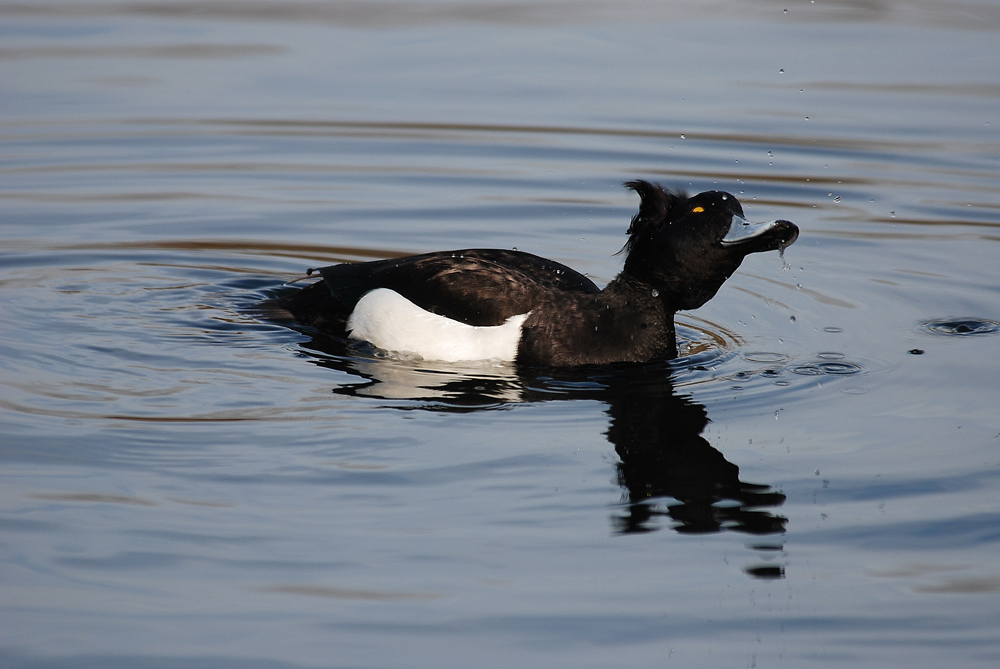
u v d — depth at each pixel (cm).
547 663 621
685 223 1027
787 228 971
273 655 621
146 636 634
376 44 2158
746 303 1252
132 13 2333
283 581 690
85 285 1262
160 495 788
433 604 670
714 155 1669
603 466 848
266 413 930
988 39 2148
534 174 1636
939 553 734
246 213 1503
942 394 990
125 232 1430
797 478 836
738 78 1970
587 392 997
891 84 1927
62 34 2177
